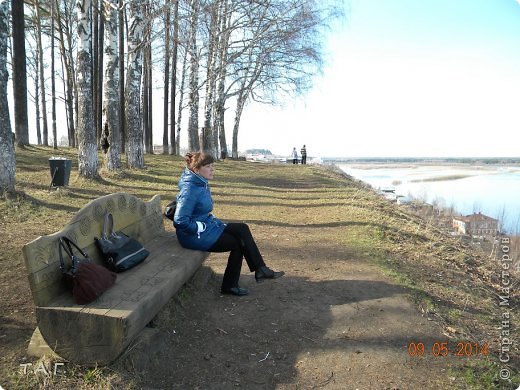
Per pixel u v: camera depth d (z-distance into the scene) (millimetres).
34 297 2947
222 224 4629
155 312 3350
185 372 3297
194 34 19891
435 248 7570
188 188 4438
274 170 24219
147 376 3139
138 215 4586
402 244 7438
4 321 3738
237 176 18453
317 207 11039
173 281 3652
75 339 2938
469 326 4375
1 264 4945
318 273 5535
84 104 10906
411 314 4305
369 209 10711
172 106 30359
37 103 33938
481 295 5727
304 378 3258
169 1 14172
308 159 53406
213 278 5156
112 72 12469
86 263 3170
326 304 4520
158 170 15742
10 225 6527
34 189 9453
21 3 17609
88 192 9867
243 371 3340
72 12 25984
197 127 23594
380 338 3828
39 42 25609
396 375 3293
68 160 9953
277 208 10711
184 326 3961
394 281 5199
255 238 7461
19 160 13906
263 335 3883
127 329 2869
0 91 7492
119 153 12836
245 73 24141
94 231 3676
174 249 4488
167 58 28797
